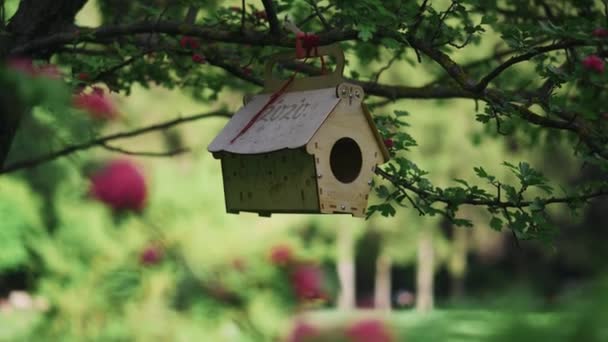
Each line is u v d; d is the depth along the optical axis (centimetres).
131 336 671
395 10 579
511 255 3516
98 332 682
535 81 790
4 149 571
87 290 698
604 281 106
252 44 565
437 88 672
